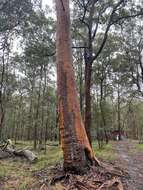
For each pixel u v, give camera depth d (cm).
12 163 1496
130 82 3288
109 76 3228
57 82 1031
